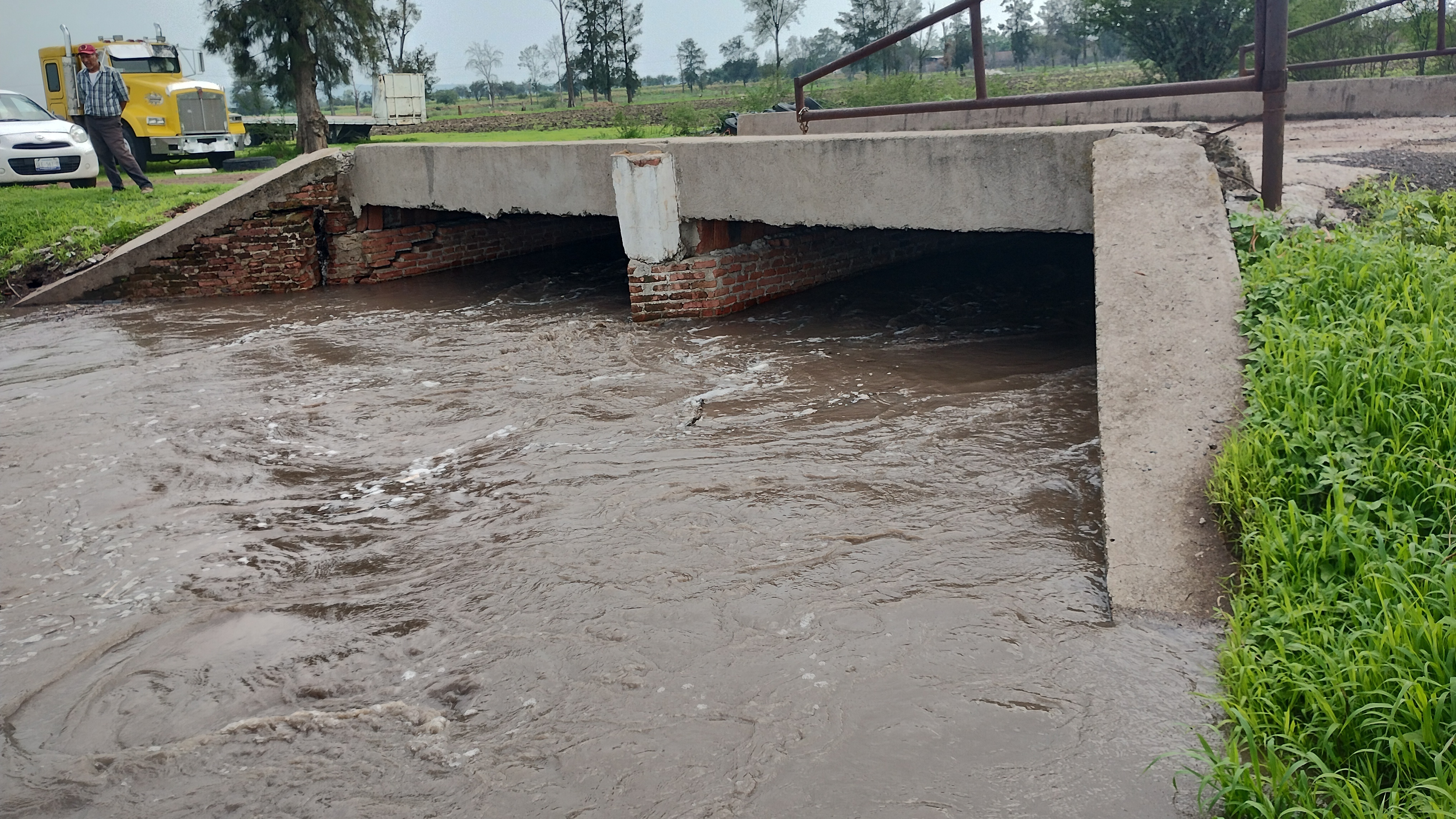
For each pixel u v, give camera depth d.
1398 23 15.74
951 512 4.59
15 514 5.30
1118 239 5.46
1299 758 2.77
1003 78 22.78
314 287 11.41
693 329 8.27
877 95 18.89
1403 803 2.50
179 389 7.48
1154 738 2.99
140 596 4.39
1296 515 3.51
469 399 6.82
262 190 10.97
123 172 18.59
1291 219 5.81
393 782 3.07
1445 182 6.44
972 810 2.75
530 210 9.66
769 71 47.59
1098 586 3.87
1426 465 3.48
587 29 56.25
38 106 16.36
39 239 12.03
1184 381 4.50
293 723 3.40
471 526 4.84
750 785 2.92
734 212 8.14
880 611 3.79
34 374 8.15
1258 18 5.79
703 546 4.42
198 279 11.30
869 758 2.99
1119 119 13.12
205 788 3.12
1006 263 10.22
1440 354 3.95
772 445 5.58
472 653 3.74
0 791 3.18
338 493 5.39
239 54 25.77
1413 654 2.76
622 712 3.30
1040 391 6.18
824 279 9.65
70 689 3.73
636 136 21.36
